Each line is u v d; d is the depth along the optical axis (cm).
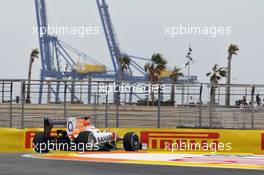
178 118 11656
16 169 5397
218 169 5662
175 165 6116
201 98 9962
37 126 12025
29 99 10325
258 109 10212
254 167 5978
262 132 9138
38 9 16300
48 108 12038
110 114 11550
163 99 10100
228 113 10906
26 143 9438
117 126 10312
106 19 19350
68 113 12019
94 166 5859
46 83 10025
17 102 10406
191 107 10581
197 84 9925
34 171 5194
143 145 9500
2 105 12188
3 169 5384
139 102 11469
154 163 6372
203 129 9319
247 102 9969
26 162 6369
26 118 12019
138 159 7000
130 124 11806
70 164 6109
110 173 5078
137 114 11719
